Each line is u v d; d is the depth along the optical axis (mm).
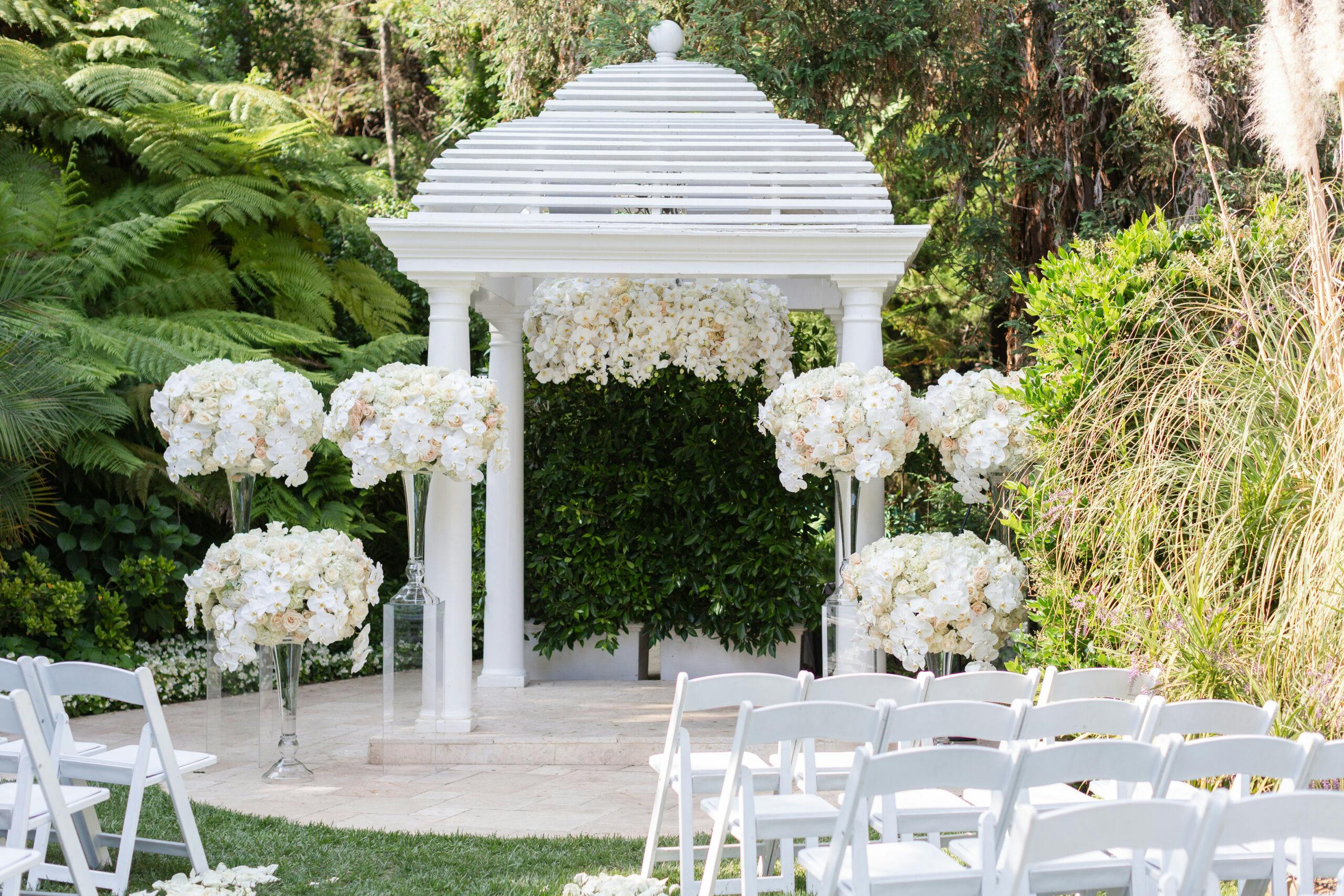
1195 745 3031
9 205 9117
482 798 5461
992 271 11070
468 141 6922
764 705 3908
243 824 4852
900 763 2842
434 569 6383
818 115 10883
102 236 9594
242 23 16609
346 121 18094
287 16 17047
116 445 8523
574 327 7855
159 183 10828
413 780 5836
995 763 2893
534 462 8648
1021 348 10773
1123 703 3521
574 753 6230
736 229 6285
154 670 8305
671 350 7785
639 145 6895
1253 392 4664
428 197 6520
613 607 8195
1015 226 11227
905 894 3006
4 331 7922
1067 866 3232
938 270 13555
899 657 5816
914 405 6270
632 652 8414
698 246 6344
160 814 5004
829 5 10672
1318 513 4172
